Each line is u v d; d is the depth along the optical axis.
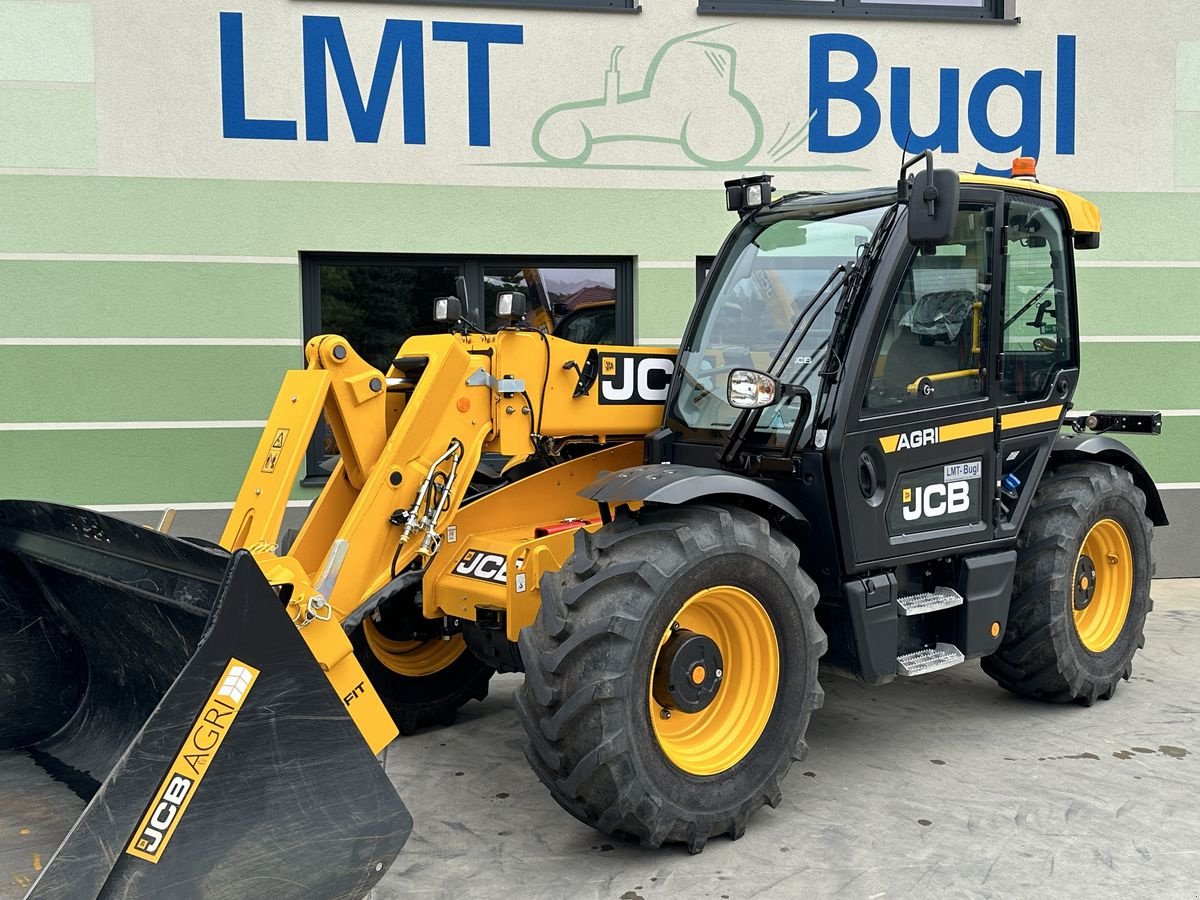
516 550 3.12
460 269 5.98
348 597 3.00
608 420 3.56
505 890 2.69
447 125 5.79
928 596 3.54
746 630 2.99
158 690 2.83
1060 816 3.12
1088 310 6.41
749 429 3.26
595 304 6.14
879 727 3.94
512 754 3.72
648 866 2.81
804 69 6.06
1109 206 6.36
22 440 5.59
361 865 2.31
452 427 3.23
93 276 5.57
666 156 5.98
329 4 5.64
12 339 5.54
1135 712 4.09
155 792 2.03
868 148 6.16
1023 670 4.04
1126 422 4.52
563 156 5.90
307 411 3.00
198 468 5.73
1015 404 3.78
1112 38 6.27
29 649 3.05
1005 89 6.22
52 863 1.90
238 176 5.64
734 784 2.89
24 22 5.41
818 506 3.18
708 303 3.64
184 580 2.45
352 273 5.89
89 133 5.51
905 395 3.38
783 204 3.69
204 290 5.66
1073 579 4.04
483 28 5.77
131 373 5.64
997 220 3.61
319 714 2.26
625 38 5.90
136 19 5.50
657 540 2.80
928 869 2.79
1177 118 6.35
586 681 2.63
